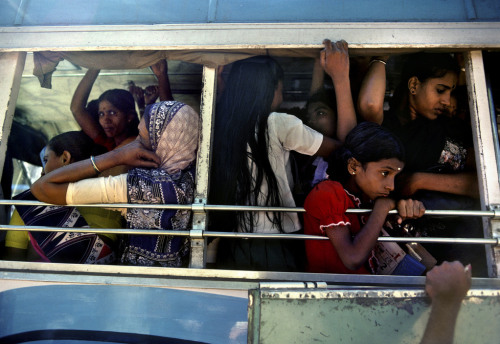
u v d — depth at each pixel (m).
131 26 2.30
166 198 2.11
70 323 1.99
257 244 2.25
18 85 2.37
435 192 2.46
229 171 2.24
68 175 2.16
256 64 2.41
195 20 2.33
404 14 2.27
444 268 1.75
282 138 2.28
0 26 2.38
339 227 1.97
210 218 2.25
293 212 2.24
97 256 2.32
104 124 2.95
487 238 2.02
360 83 2.48
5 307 2.03
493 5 2.26
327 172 2.26
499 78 2.49
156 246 2.13
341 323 1.74
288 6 2.33
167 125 2.22
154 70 2.75
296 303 1.75
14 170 3.59
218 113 2.36
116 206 2.10
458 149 2.48
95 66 2.36
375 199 2.08
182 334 1.95
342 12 2.29
